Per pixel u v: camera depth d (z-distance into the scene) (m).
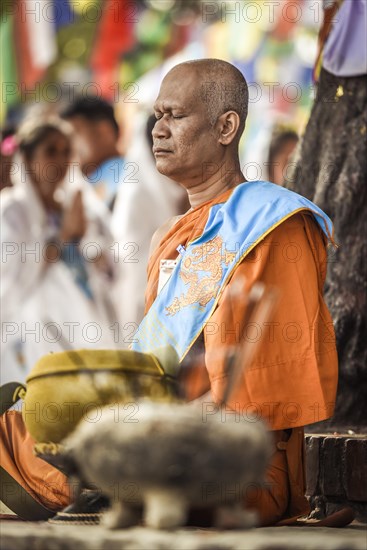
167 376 5.68
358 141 9.30
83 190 14.34
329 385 6.54
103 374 5.52
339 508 7.39
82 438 4.55
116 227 14.47
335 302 9.04
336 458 7.41
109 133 15.36
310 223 6.90
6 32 17.41
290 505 6.49
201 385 6.54
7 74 17.36
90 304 13.55
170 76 7.40
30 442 6.34
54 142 13.86
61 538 4.64
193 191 7.50
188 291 6.88
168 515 4.58
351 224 9.19
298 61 18.03
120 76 18.98
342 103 9.43
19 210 13.45
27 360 13.02
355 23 9.26
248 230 6.85
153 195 14.70
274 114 17.70
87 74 18.53
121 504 4.83
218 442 4.45
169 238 7.42
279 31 18.17
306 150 9.62
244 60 18.34
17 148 13.73
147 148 14.95
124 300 14.09
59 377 5.54
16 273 13.17
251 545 4.39
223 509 4.90
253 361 6.36
